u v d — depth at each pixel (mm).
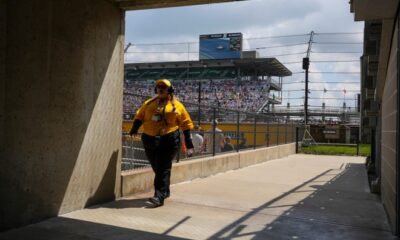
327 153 21656
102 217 5695
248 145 14906
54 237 4758
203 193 7949
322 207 7008
